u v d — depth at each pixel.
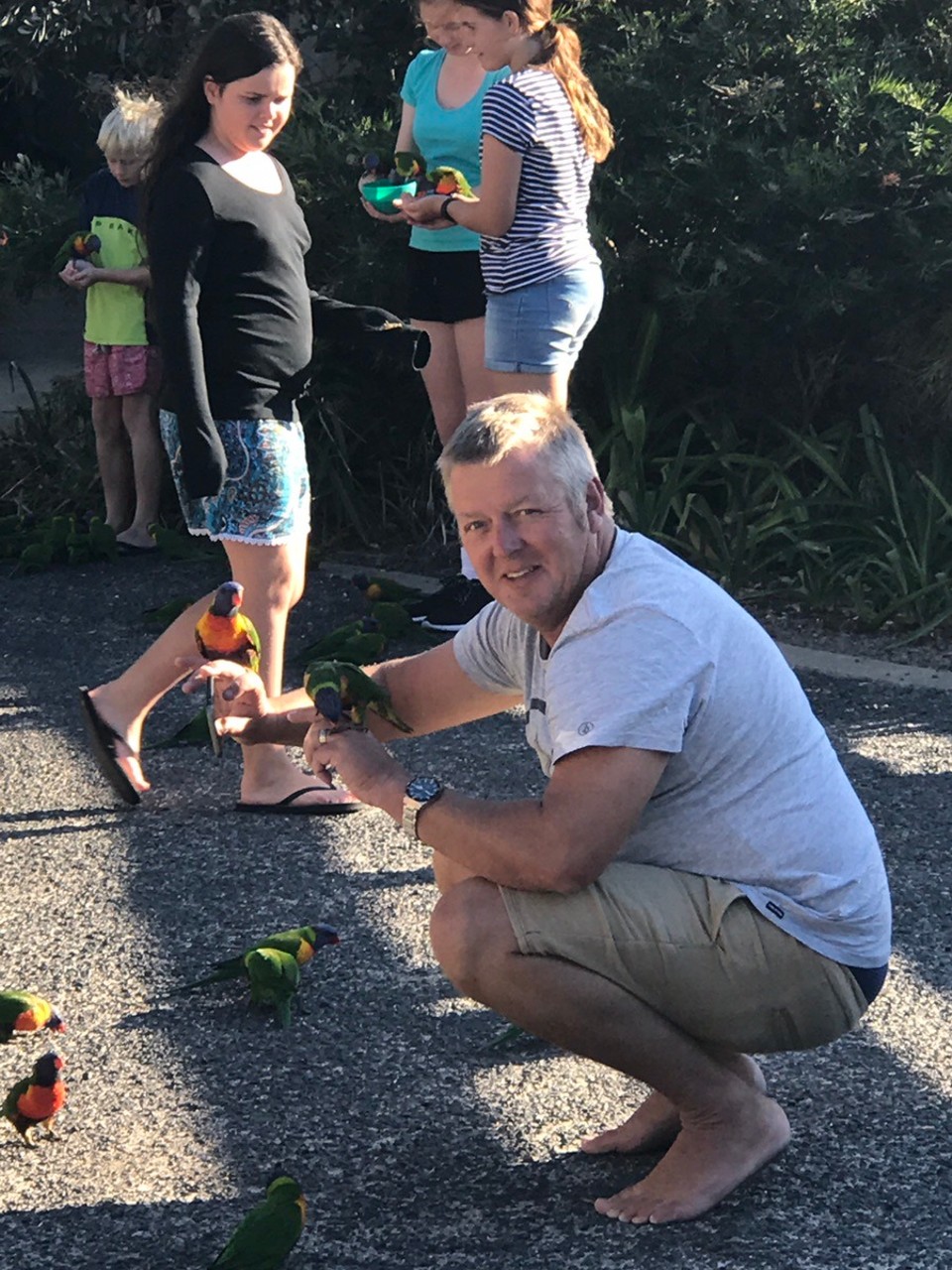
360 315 4.80
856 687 5.82
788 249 6.80
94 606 6.93
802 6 7.05
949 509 6.58
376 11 7.97
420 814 2.82
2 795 5.02
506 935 2.80
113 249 7.39
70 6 8.09
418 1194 3.01
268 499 4.52
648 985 2.83
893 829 4.61
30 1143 3.22
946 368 6.86
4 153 9.94
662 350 7.30
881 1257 2.75
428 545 7.69
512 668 3.09
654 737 2.70
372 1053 3.53
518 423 2.75
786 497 6.95
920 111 6.74
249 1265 2.70
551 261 5.70
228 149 4.39
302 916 4.17
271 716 3.31
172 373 4.31
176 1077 3.46
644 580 2.77
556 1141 3.17
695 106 7.03
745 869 2.84
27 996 3.56
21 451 8.90
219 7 8.09
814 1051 3.46
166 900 4.28
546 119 5.54
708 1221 2.87
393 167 6.20
